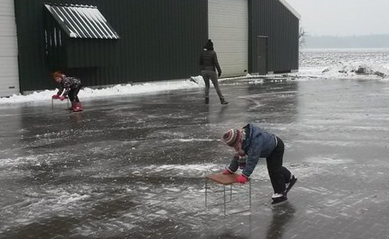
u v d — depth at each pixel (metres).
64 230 4.71
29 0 18.02
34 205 5.52
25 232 4.68
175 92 20.48
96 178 6.66
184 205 5.40
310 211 5.10
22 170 7.20
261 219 4.89
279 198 5.38
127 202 5.55
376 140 9.08
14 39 17.86
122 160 7.74
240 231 4.57
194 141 9.23
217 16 28.06
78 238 4.50
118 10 21.38
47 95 18.06
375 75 30.08
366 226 4.64
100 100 17.34
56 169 7.23
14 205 5.54
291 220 4.84
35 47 18.34
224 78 28.83
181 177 6.61
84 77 20.05
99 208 5.36
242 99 17.06
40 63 18.53
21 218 5.09
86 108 14.91
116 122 11.92
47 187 6.25
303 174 6.61
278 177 5.35
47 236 4.57
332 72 32.44
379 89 20.56
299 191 5.82
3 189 6.20
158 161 7.61
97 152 8.40
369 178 6.37
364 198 5.52
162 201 5.56
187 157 7.84
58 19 18.14
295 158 7.62
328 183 6.16
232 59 29.77
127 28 21.84
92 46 19.03
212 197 5.66
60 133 10.40
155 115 13.13
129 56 22.03
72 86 13.88
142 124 11.55
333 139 9.23
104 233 4.61
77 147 8.87
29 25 18.11
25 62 18.09
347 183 6.15
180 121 11.95
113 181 6.48
